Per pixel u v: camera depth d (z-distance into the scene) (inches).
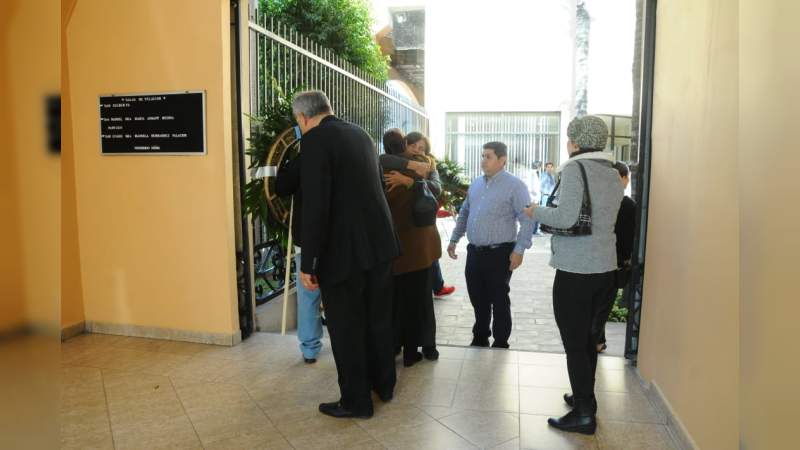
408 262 146.0
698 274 102.5
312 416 123.7
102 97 168.4
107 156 170.6
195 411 126.3
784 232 67.6
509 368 151.3
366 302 127.0
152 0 161.9
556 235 112.5
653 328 133.6
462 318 242.4
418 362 155.6
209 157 163.5
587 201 108.0
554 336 219.0
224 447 111.0
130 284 174.2
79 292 177.2
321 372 148.2
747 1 80.4
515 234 172.6
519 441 112.7
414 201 145.3
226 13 160.9
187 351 163.3
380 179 125.6
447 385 140.0
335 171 115.0
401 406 128.5
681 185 116.3
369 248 117.0
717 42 97.0
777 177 69.5
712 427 92.9
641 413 125.1
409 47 751.7
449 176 212.2
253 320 179.3
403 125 386.9
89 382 141.6
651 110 146.6
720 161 93.3
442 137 647.1
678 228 117.2
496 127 641.0
